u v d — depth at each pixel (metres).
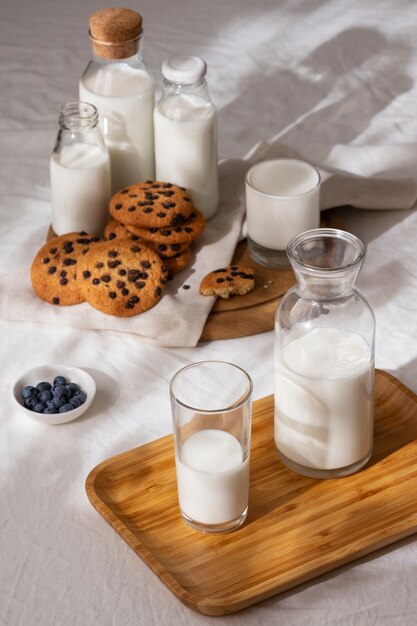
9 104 2.30
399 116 2.26
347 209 1.97
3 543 1.30
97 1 2.69
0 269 1.81
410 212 1.96
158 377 1.59
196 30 2.56
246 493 1.28
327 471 1.36
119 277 1.65
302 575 1.21
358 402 1.31
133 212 1.71
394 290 1.76
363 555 1.27
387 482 1.35
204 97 1.82
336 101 2.31
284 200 1.69
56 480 1.40
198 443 1.26
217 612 1.18
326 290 1.28
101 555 1.28
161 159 1.84
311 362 1.30
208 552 1.26
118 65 1.85
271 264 1.76
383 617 1.20
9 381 1.58
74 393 1.53
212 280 1.69
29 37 2.54
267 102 2.31
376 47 2.51
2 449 1.45
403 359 1.60
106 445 1.46
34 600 1.22
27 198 2.01
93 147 1.81
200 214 1.79
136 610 1.21
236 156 2.12
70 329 1.68
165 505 1.33
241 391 1.28
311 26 2.60
